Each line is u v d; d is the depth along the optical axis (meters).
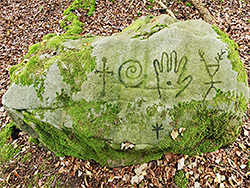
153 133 0.83
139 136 0.83
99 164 1.02
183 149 0.89
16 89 0.86
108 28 1.87
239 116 0.86
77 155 0.99
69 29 1.86
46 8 2.19
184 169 0.97
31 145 1.13
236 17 1.90
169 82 0.82
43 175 1.01
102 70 0.83
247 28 1.75
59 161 1.05
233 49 0.87
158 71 0.82
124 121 0.83
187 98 0.82
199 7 1.77
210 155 1.01
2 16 2.26
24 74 0.87
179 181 0.94
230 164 0.99
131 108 0.82
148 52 0.82
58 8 2.18
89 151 0.95
